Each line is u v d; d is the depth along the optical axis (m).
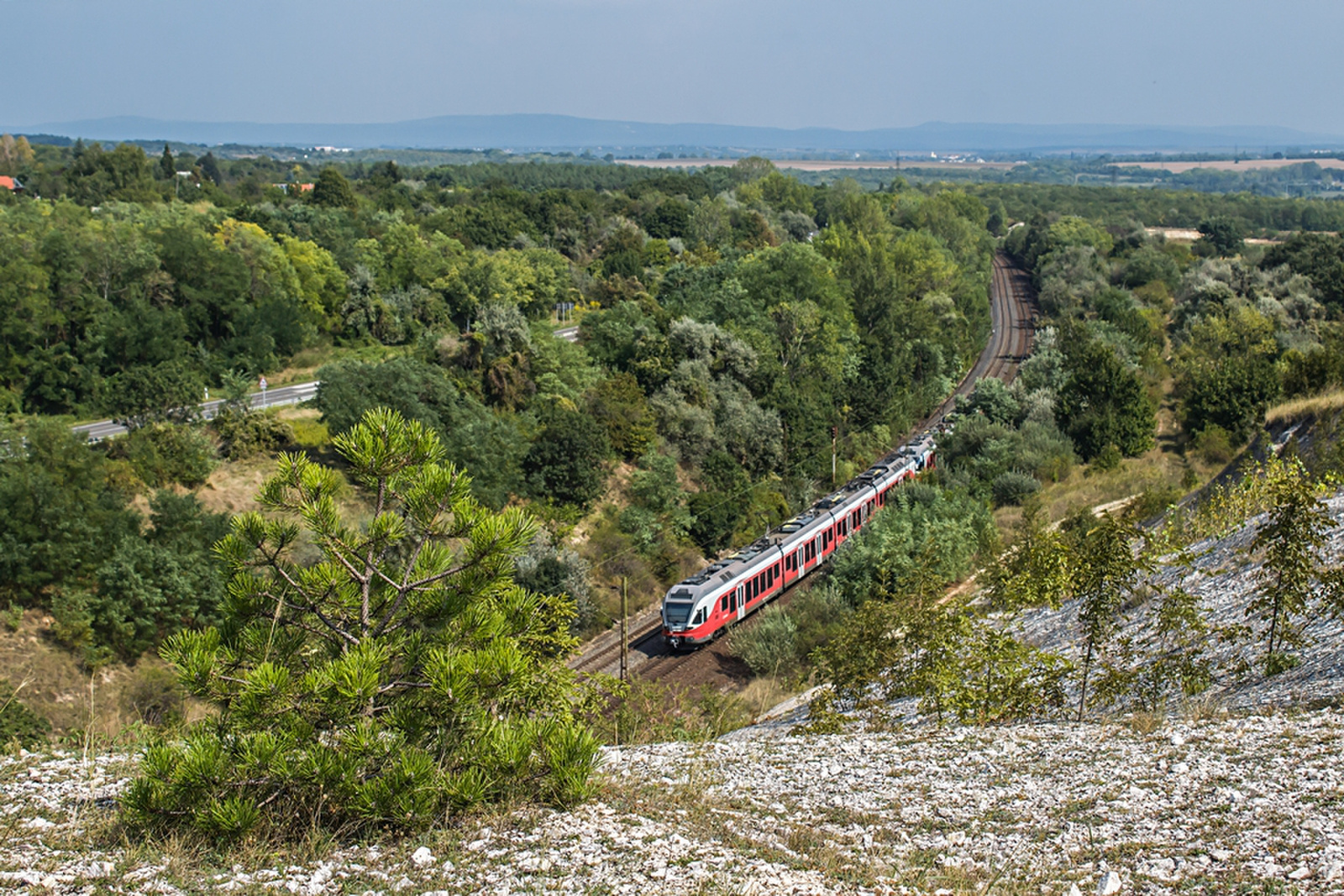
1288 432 46.38
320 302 74.12
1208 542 26.05
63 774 11.49
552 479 50.00
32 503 37.06
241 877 8.48
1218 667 16.61
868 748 14.29
